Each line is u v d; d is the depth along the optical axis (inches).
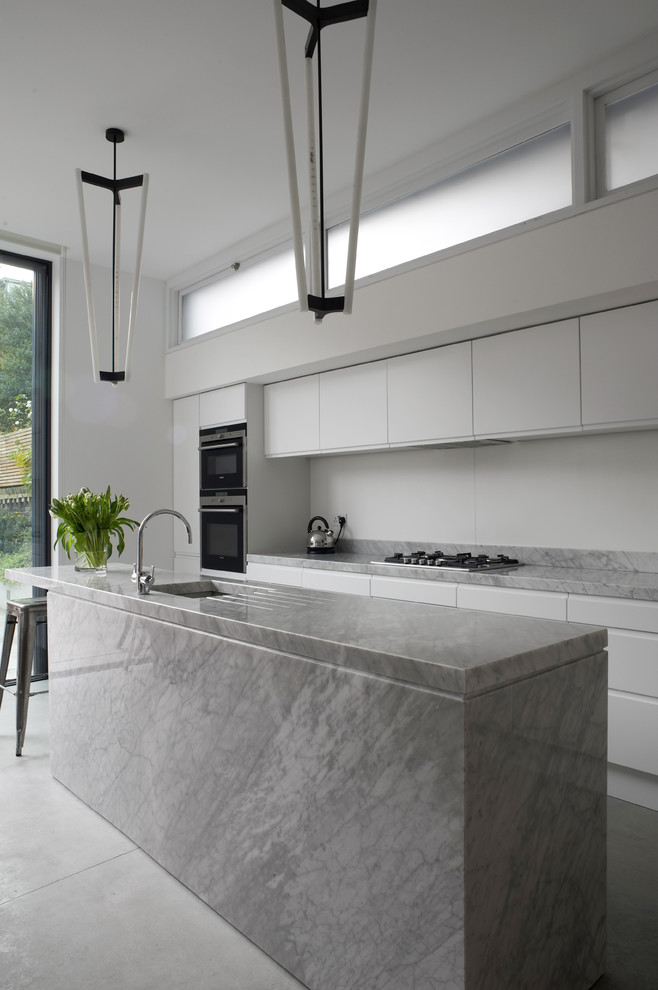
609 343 119.4
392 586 144.5
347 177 152.3
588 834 67.4
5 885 87.3
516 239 124.0
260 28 103.6
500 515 153.1
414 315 141.2
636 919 78.4
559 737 63.7
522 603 121.3
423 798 57.2
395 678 59.7
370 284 150.9
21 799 112.8
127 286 209.0
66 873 90.0
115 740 102.6
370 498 183.5
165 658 90.5
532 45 108.6
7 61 110.3
